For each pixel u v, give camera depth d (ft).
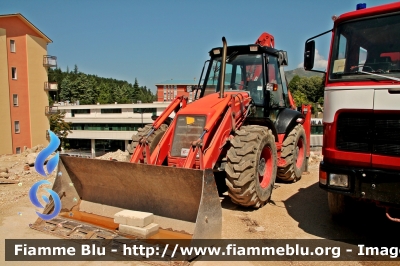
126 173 14.48
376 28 13.17
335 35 14.06
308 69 14.79
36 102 98.68
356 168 12.67
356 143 12.79
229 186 16.10
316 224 15.80
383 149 12.22
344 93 13.11
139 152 16.53
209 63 22.08
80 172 16.15
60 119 123.65
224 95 18.08
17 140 93.91
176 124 17.07
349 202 15.33
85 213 16.20
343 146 13.10
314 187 22.52
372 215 16.97
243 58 20.83
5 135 90.07
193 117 16.72
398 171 11.94
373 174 12.23
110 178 15.37
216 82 21.39
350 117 12.97
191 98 22.65
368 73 12.78
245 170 15.87
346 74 13.38
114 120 155.94
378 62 12.80
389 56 12.66
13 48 92.17
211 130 16.49
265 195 17.60
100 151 160.97
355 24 13.66
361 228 15.35
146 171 13.74
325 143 13.78
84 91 321.93
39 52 98.78
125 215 13.70
